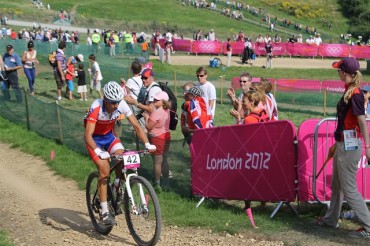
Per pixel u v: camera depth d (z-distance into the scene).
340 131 6.63
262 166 7.64
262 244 6.55
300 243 6.43
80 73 19.33
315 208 7.87
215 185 8.24
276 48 43.16
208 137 8.31
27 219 8.09
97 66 20.25
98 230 7.38
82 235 7.34
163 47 41.75
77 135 12.17
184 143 8.85
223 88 23.69
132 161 6.59
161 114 8.96
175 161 8.99
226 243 6.67
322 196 7.43
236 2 84.44
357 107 6.43
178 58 39.62
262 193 7.66
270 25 68.88
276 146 7.47
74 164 11.12
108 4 75.25
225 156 8.09
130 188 6.64
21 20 60.34
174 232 7.22
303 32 70.62
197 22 69.31
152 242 6.46
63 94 20.50
